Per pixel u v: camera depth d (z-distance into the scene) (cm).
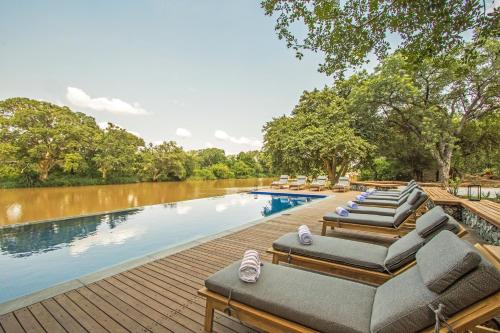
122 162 2923
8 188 2266
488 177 1295
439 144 1477
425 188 998
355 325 141
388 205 600
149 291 253
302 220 584
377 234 466
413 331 132
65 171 2588
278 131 1692
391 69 1333
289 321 157
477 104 1373
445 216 230
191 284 268
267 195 1327
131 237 582
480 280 121
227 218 801
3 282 362
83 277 282
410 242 239
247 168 4716
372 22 432
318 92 1747
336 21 447
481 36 398
